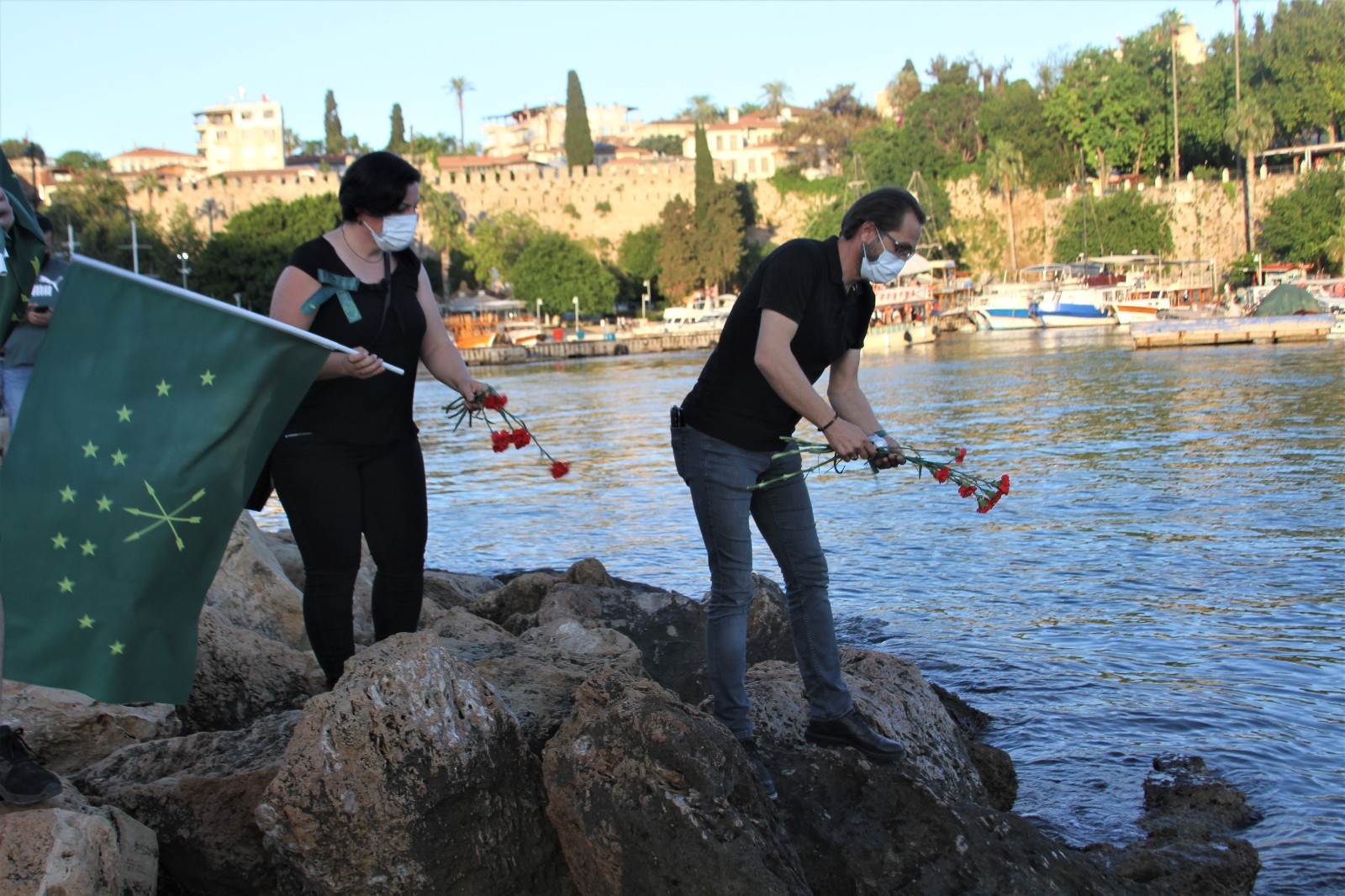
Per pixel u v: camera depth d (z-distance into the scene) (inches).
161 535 140.9
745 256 3946.9
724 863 131.6
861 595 379.6
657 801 134.5
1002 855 151.1
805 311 158.1
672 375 2091.5
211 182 3961.6
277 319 173.2
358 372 170.7
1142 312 3031.5
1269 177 3649.1
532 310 3506.4
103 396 140.5
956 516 517.0
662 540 506.0
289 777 137.9
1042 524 492.1
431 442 1090.1
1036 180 3932.1
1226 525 470.9
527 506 631.2
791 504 166.7
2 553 136.9
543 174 4170.8
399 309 180.7
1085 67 3878.0
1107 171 3919.8
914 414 1139.9
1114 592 366.0
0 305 146.2
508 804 145.0
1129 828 197.3
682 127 6043.3
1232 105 3750.0
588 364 2753.4
